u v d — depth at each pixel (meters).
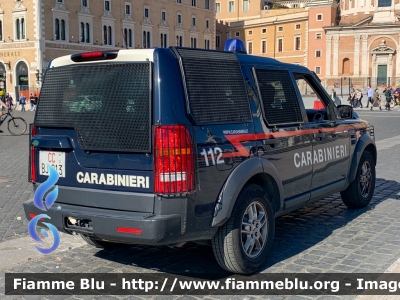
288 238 5.71
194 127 3.95
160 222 3.78
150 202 3.87
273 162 4.78
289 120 5.14
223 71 4.37
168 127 3.77
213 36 71.81
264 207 4.65
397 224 6.23
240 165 4.34
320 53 70.81
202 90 4.10
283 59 76.81
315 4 70.31
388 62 63.56
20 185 8.95
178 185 3.80
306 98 5.94
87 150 4.16
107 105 4.05
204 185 3.99
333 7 69.44
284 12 83.25
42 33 48.44
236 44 5.04
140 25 59.03
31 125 4.61
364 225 6.21
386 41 63.47
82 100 4.22
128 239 3.90
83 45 52.22
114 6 55.44
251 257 4.51
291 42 75.44
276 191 4.87
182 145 3.80
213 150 4.08
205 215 4.05
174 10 64.19
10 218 6.70
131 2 57.59
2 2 50.69
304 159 5.30
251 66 4.76
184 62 4.01
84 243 5.63
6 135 18.84
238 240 4.33
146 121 3.85
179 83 3.93
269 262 4.92
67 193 4.30
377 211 6.92
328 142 5.82
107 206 4.08
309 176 5.43
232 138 4.29
